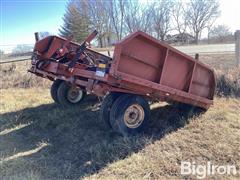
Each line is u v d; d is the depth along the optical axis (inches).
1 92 356.2
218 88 292.8
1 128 220.8
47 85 387.2
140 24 2014.0
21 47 831.1
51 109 265.6
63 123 223.3
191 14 2231.8
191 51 625.0
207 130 194.2
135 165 148.6
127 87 175.9
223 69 332.5
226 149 164.1
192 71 215.6
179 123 209.3
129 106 181.5
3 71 462.3
